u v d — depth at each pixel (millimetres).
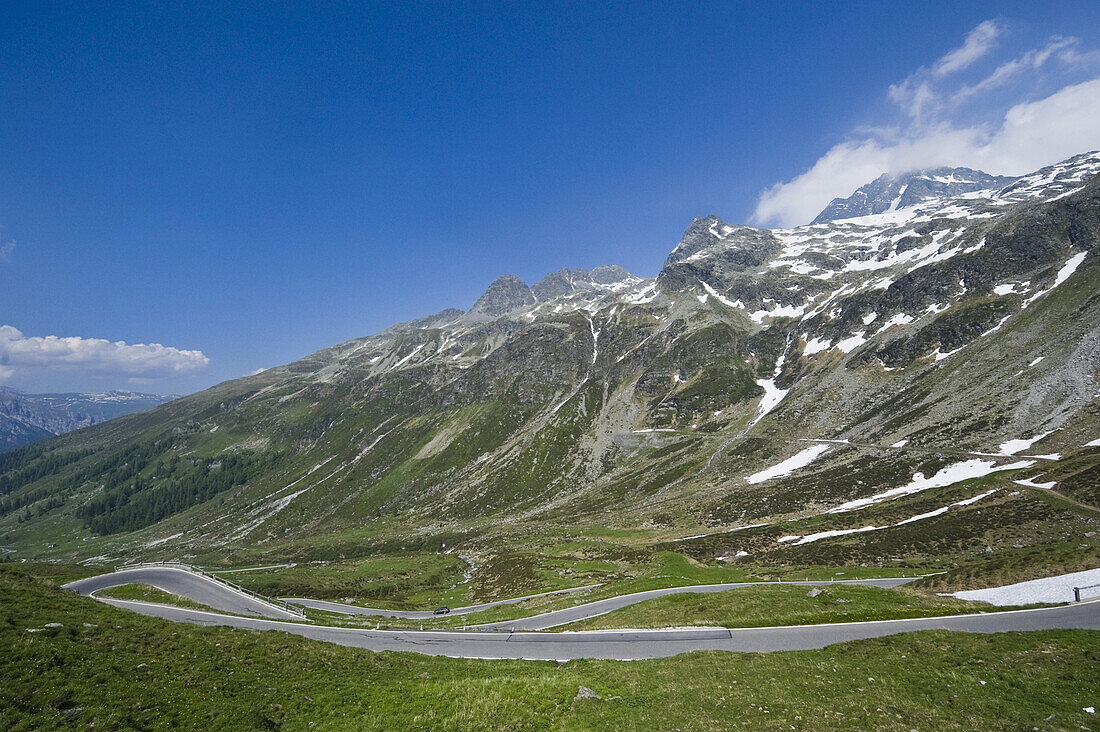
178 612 60344
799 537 105125
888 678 26906
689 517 142500
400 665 34750
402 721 24531
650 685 29047
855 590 51469
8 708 19812
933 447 137875
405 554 187500
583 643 43719
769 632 40406
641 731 23344
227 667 28031
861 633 37500
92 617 29750
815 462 159250
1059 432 119875
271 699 25750
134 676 24344
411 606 103375
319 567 166375
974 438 133875
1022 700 22625
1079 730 19750
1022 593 46750
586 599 68812
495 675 33156
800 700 25375
